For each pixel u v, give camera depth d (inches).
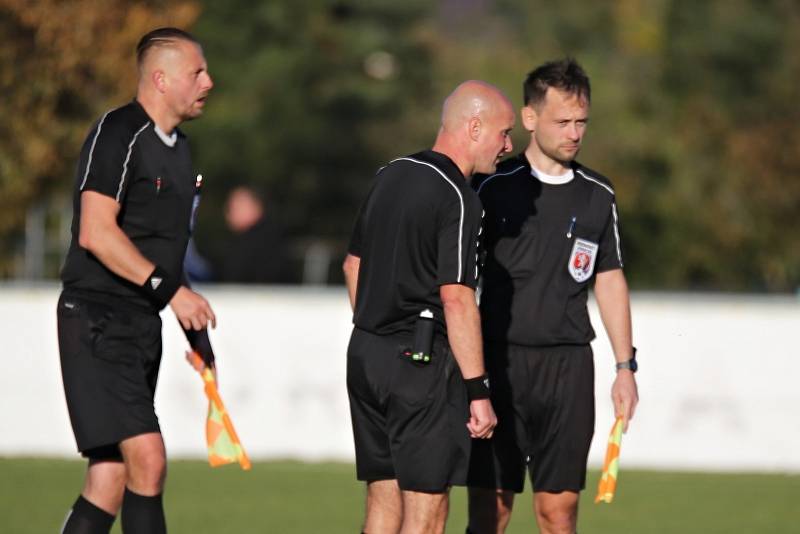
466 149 710.5
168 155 730.2
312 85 4165.8
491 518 808.9
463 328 677.3
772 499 1144.8
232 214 1940.2
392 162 721.0
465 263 681.0
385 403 704.4
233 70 4033.0
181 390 1331.2
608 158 3912.4
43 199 2206.0
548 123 768.9
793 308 1318.9
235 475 1227.9
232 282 1918.1
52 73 2012.8
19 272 2534.5
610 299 795.4
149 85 729.6
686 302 1339.8
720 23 4525.1
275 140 4052.7
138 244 726.5
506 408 780.0
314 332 1341.0
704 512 1082.1
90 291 719.7
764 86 4485.7
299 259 3494.1
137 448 706.2
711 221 3988.7
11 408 1346.0
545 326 774.5
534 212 777.6
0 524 977.5
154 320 732.7
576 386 780.0
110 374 711.1
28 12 1975.9
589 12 5083.7
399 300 698.2
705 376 1323.8
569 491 784.9
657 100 4407.0
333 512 1059.3
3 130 2023.9
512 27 5536.4
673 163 4010.8
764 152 4185.5
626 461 1326.3
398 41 4394.7
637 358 1325.0
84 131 2050.9
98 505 745.0
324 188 4269.2
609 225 791.1
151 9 2110.0
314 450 1339.8
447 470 696.4
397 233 698.8
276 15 4097.0
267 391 1343.5
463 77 4520.2
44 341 1343.5
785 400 1316.4
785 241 4106.8
